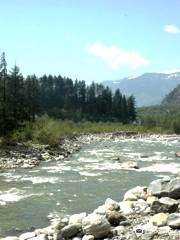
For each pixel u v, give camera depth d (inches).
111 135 4163.4
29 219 740.0
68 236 513.0
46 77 6919.3
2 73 2452.0
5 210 811.4
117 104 6456.7
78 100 6565.0
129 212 604.1
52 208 832.9
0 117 2223.2
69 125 4008.4
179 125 5270.7
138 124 5674.2
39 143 2174.0
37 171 1414.9
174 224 498.0
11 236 600.4
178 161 1760.6
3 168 1469.0
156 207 593.0
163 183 681.6
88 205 863.1
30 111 2977.4
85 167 1530.5
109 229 502.6
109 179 1237.1
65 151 2116.1
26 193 995.3
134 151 2290.8
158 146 2760.8
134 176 1302.9
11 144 2021.4
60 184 1138.7
